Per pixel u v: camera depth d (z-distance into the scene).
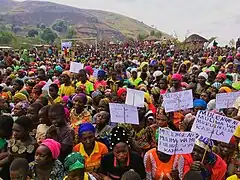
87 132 6.45
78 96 8.31
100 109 8.85
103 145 6.68
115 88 12.95
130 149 6.47
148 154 6.23
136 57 33.22
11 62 23.98
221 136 6.49
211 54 35.38
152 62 20.25
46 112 7.16
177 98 9.20
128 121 7.66
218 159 6.32
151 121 8.09
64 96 10.82
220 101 9.66
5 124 6.77
